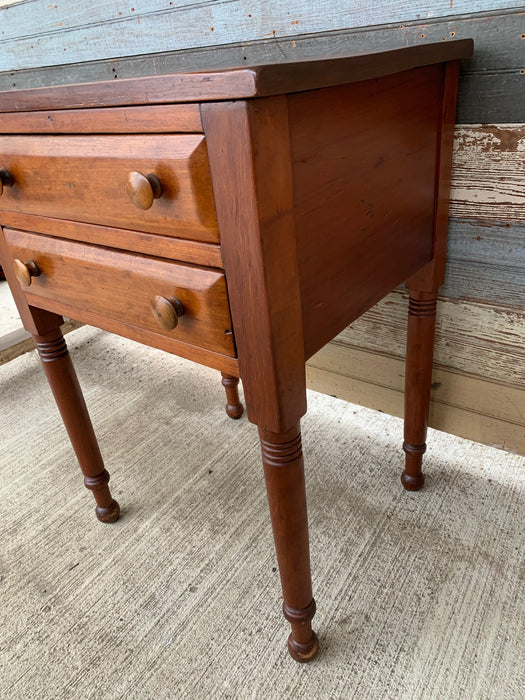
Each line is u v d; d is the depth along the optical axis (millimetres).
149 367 1502
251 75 392
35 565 931
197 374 1451
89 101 511
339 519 955
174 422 1267
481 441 1024
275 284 489
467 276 886
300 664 743
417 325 856
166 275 563
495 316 890
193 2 928
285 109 445
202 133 450
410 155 674
